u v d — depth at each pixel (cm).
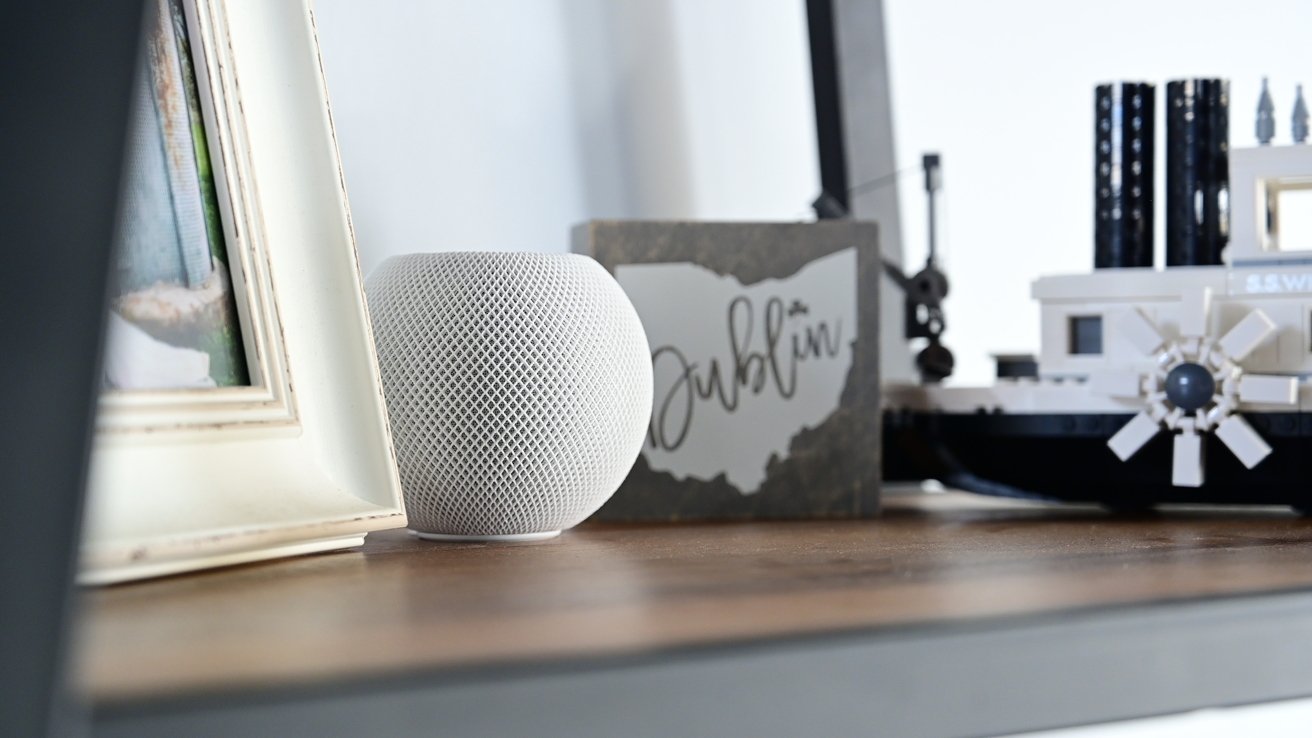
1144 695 37
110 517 45
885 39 120
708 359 79
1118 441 74
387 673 28
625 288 77
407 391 60
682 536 67
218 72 55
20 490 31
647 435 77
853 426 81
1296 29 104
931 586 43
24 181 33
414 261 62
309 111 59
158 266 51
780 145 109
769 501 80
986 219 130
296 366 56
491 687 28
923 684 33
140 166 51
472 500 61
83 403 32
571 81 94
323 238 58
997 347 132
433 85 85
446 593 42
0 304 32
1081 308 78
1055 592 41
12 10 34
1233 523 75
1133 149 81
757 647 31
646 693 30
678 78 101
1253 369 74
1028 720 35
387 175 83
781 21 109
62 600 31
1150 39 116
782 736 31
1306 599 41
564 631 33
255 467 52
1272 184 76
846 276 81
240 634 33
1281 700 41
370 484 57
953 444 81
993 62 129
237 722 25
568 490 62
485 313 60
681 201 101
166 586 45
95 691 26
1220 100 80
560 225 93
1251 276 74
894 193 121
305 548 53
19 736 29
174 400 50
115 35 34
